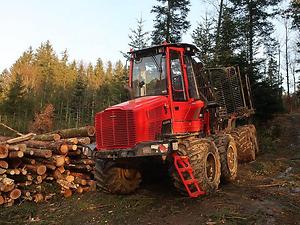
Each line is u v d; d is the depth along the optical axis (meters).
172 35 22.45
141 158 7.16
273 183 8.48
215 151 7.73
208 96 9.38
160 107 7.23
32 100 47.53
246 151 11.61
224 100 11.81
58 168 8.57
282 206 6.54
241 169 10.52
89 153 7.30
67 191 8.19
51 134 9.91
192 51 8.45
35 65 69.00
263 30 22.78
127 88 8.07
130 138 6.79
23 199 7.76
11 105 42.59
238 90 12.96
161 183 8.43
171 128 7.41
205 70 9.80
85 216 6.55
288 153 13.88
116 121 6.95
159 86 7.72
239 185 8.30
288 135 18.14
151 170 8.76
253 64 17.34
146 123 6.87
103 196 7.71
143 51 8.01
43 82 61.06
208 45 20.22
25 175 8.10
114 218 6.27
